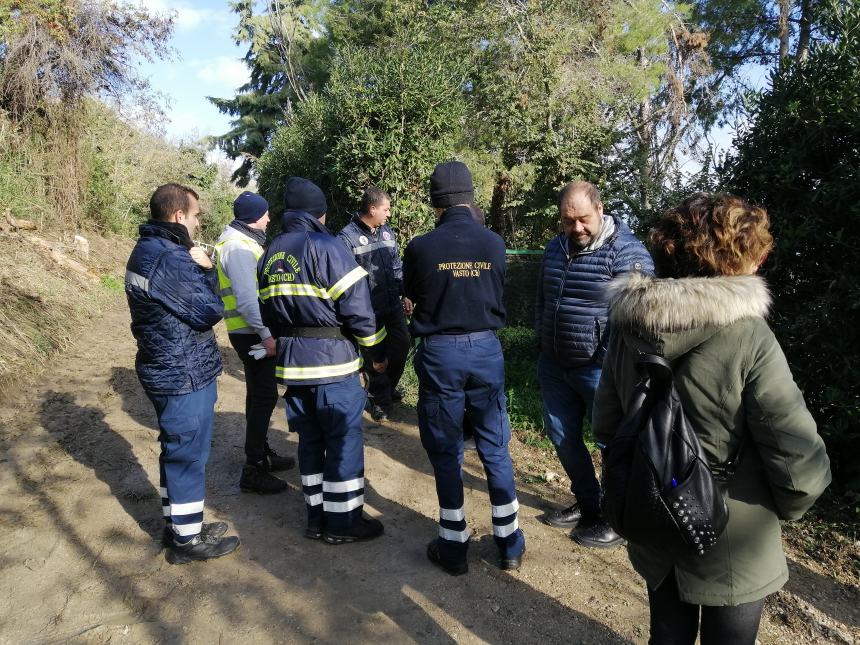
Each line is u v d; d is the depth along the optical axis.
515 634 2.69
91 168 12.98
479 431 3.07
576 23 12.52
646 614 2.84
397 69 7.79
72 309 7.73
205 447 3.06
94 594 2.83
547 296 3.42
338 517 3.27
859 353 3.90
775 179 4.29
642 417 1.67
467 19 11.90
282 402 5.68
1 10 9.98
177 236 2.97
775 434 1.54
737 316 1.56
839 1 4.33
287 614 2.75
